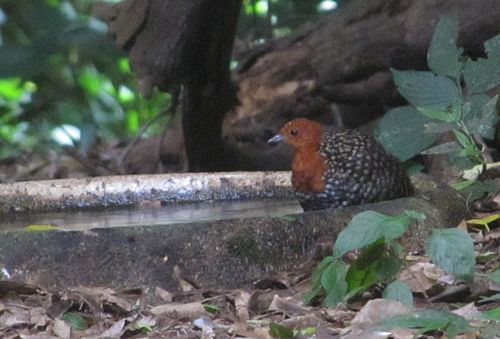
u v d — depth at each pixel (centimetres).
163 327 717
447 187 965
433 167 1223
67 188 1100
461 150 931
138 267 801
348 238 711
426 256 843
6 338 700
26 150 1888
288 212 1010
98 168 1703
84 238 802
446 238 698
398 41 1384
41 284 789
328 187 930
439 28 965
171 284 800
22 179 1739
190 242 814
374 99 1446
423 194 941
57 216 1055
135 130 1952
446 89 949
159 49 1229
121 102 1952
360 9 1452
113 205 1105
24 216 1069
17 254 793
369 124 1455
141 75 1242
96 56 1652
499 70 966
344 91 1464
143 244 806
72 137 1822
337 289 724
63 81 1866
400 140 969
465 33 1309
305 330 686
